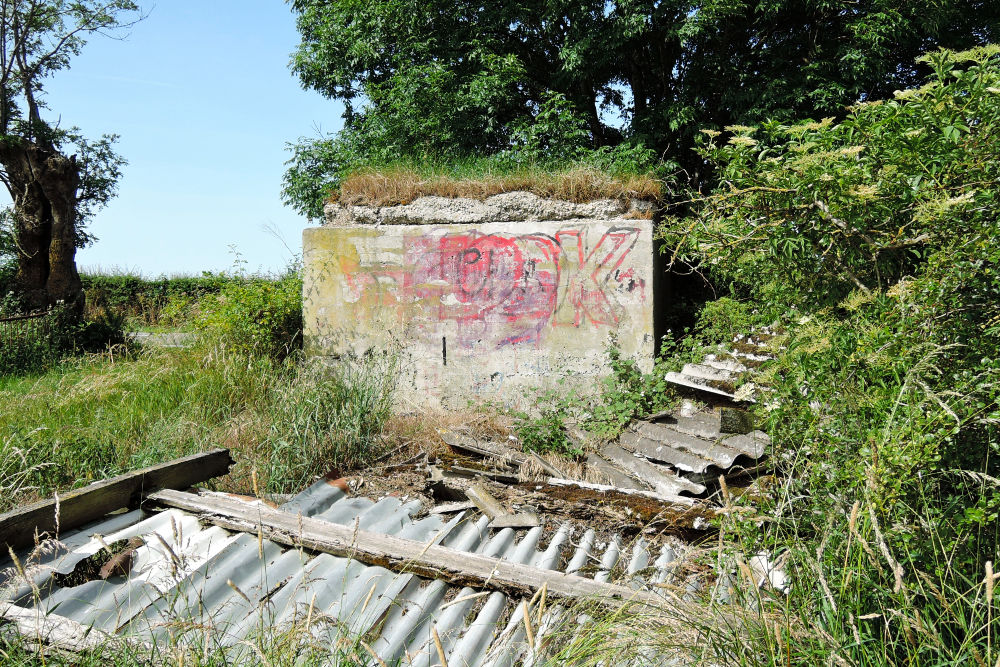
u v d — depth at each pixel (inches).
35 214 519.2
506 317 281.6
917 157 108.0
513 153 446.6
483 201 289.6
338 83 574.6
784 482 99.3
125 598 106.2
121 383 268.8
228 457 163.5
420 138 494.3
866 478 80.4
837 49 425.1
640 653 81.8
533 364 278.8
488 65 491.8
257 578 115.3
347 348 299.0
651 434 217.3
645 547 140.2
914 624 70.1
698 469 183.2
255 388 263.7
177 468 149.4
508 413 257.4
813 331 107.9
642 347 267.0
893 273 118.6
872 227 113.9
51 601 103.7
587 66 492.1
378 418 235.9
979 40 446.3
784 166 116.6
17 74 740.7
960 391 83.6
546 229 276.4
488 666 92.5
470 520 153.9
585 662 80.5
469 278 285.4
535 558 135.3
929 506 83.5
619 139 585.6
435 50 530.3
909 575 80.5
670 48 505.7
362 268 297.1
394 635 100.3
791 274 129.5
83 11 735.7
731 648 76.2
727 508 94.8
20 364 396.2
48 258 529.3
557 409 259.9
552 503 159.3
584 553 133.0
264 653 80.8
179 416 234.4
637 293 267.3
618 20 446.3
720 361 227.6
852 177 108.4
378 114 525.0
